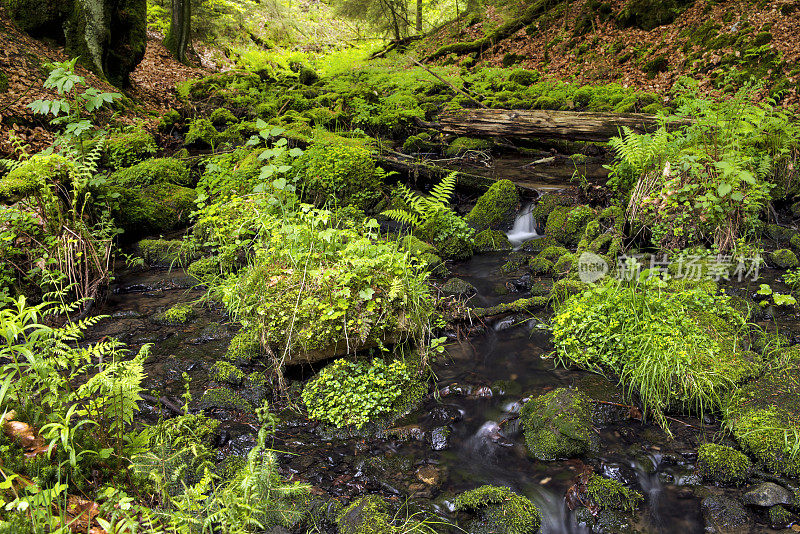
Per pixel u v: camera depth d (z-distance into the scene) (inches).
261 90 570.9
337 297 160.1
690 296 185.6
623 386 156.9
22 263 208.1
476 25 896.9
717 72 503.5
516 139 422.9
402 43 987.3
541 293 215.9
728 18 551.5
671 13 616.7
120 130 377.7
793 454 124.3
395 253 183.6
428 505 120.1
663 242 245.3
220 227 251.3
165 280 236.2
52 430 93.7
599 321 173.0
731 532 111.4
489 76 673.0
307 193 295.3
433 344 173.5
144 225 281.1
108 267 234.5
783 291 207.3
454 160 399.5
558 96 555.5
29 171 213.3
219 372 165.6
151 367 171.9
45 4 419.8
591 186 308.2
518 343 185.8
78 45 438.3
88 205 240.8
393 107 510.9
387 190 316.8
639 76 573.6
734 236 236.8
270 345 165.0
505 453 137.4
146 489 109.3
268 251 187.5
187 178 328.8
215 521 97.4
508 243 274.1
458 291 220.5
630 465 130.6
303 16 1159.6
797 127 281.6
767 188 258.1
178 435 131.6
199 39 831.7
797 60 461.1
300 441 140.3
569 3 764.0
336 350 163.0
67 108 226.4
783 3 525.7
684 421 145.0
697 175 236.1
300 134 349.7
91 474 106.3
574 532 116.1
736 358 159.5
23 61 386.9
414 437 142.3
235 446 136.0
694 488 124.0
